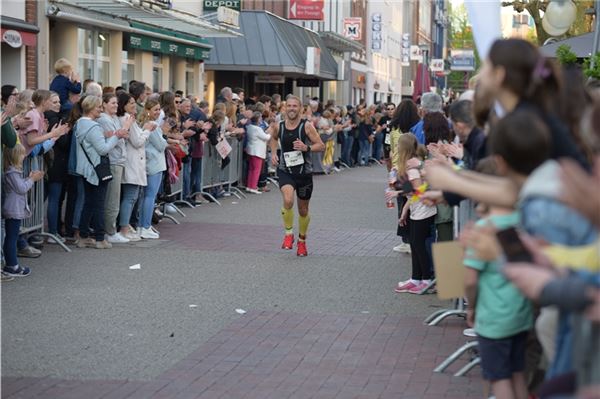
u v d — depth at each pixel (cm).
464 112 695
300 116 1339
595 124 376
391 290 1109
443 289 576
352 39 5253
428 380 750
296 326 923
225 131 2072
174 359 796
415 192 673
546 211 387
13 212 1105
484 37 689
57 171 1327
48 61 2167
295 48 3691
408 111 1342
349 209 2005
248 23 3566
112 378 737
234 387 721
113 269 1197
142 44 2669
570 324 397
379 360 806
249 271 1218
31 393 693
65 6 2170
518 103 483
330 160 3072
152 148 1455
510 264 379
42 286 1078
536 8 2327
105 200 1377
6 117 1016
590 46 1530
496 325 550
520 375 566
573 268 363
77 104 1327
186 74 3222
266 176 2330
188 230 1582
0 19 1798
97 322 917
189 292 1072
